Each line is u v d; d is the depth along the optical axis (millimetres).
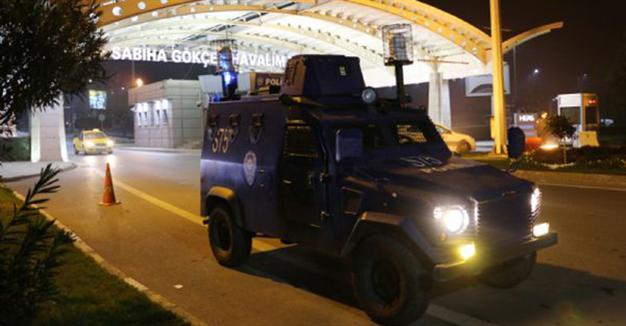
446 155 6695
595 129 27578
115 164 28875
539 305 5984
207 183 8117
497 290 6500
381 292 5562
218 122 8000
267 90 7590
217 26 37031
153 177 21188
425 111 7094
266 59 44344
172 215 12477
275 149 6762
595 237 8766
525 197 5684
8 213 10883
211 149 8062
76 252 8008
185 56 42000
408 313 5227
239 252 7641
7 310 2994
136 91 55781
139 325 5223
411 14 34844
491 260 5305
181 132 49188
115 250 9141
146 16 29094
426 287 5203
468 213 5207
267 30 37812
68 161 31172
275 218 6797
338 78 6930
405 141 6656
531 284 6668
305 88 6762
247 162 7223
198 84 49750
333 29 37781
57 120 31188
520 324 5488
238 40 40875
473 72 39312
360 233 5582
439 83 41312
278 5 32844
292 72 6957
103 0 24156
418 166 5961
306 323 5707
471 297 6289
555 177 16109
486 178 5676
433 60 40062
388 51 7391
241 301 6465
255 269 7793
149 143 54125
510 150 6508
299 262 8117
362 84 7152
